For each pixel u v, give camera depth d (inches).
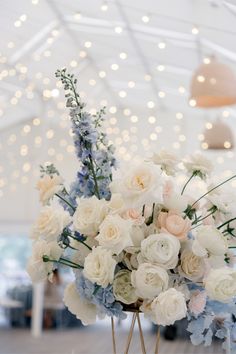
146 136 410.0
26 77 292.4
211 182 48.3
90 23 244.5
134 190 43.3
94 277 41.4
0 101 343.0
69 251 47.2
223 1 166.1
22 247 479.2
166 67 292.2
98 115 49.4
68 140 395.5
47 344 292.2
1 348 275.6
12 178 413.7
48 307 362.6
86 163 47.1
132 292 42.6
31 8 238.1
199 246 41.9
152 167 44.3
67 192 48.5
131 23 229.6
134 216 43.9
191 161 48.4
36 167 399.2
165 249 41.9
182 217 45.6
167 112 410.0
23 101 361.1
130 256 44.3
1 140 412.8
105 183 47.5
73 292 46.4
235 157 385.4
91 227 44.0
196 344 43.3
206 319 43.2
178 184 48.2
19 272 472.4
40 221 44.9
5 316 396.8
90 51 286.0
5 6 237.1
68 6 229.9
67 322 372.2
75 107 47.1
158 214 45.5
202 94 159.6
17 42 263.7
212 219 46.6
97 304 43.6
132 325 47.7
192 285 44.1
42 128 375.2
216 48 227.3
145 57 280.5
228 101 174.1
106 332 341.1
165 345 266.7
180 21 197.3
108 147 48.0
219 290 40.4
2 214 414.0
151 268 41.2
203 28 195.2
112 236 41.3
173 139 407.8
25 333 337.7
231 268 43.9
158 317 39.7
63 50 275.9
